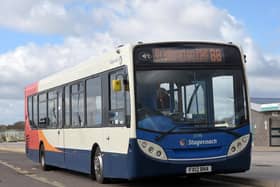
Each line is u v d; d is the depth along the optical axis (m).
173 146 11.92
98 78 14.40
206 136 12.07
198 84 12.29
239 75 12.59
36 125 21.69
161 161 11.84
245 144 12.33
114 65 13.17
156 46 12.33
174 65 12.28
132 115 11.99
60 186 14.76
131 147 11.99
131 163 12.02
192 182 14.79
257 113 38.56
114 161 13.16
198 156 12.01
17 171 20.89
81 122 15.88
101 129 14.12
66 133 17.39
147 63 12.21
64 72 17.83
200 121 12.12
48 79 19.92
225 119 12.28
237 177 14.58
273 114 37.84
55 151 18.81
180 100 12.13
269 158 23.33
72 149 16.78
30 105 22.95
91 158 15.01
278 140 37.62
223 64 12.52
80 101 15.98
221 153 12.15
